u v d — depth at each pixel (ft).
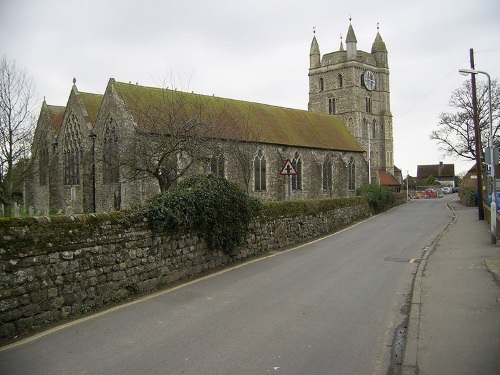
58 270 27.07
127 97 110.52
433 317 26.30
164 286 36.01
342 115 216.33
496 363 19.60
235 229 46.16
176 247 38.32
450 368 19.21
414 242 63.16
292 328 25.26
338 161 173.47
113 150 104.94
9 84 106.52
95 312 28.63
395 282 37.24
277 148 144.36
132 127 101.65
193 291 34.30
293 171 61.46
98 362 20.51
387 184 219.20
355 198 102.63
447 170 442.09
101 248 30.30
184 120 80.38
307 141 157.99
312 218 70.08
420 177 445.78
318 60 228.02
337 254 52.70
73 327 25.55
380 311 28.73
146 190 103.71
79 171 133.69
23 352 21.76
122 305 30.22
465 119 178.60
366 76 218.38
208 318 27.20
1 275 23.90
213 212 42.24
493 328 24.06
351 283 36.88
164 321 26.63
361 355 21.38
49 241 26.66
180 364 20.24
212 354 21.40
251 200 51.37
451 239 62.28
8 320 24.08
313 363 20.36
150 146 69.97
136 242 33.53
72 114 136.36
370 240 65.98
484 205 92.17
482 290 32.32
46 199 149.18
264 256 51.31
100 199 119.75
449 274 38.40
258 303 30.68
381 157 231.09
